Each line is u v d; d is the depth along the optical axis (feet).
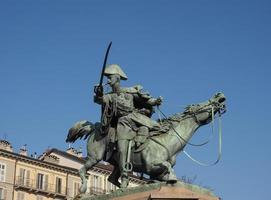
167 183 31.68
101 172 186.60
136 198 31.50
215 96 36.09
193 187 32.32
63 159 197.36
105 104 35.45
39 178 182.70
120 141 34.35
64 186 187.93
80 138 37.65
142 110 35.76
